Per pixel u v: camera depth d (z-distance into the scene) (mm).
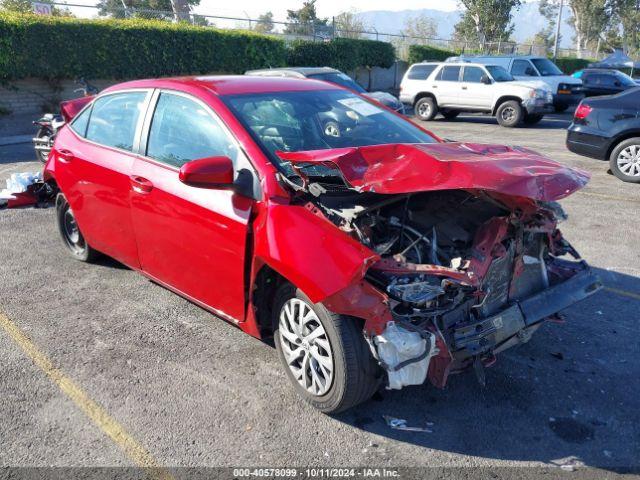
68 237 5848
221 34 19656
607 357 4008
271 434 3223
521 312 3361
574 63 41406
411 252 3312
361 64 26797
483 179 2850
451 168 2945
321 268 3023
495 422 3324
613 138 9516
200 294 4027
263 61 21391
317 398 3344
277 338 3592
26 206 7879
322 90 4625
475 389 3643
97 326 4457
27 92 16016
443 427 3283
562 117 20453
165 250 4168
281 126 3941
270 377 3768
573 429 3260
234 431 3248
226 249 3609
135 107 4602
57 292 5078
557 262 4035
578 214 7539
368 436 3209
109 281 5316
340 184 3465
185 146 4055
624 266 5695
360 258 2969
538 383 3699
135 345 4172
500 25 45812
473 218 3646
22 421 3342
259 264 3410
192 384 3691
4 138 14438
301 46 23656
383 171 3133
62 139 5434
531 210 3412
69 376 3785
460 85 18094
